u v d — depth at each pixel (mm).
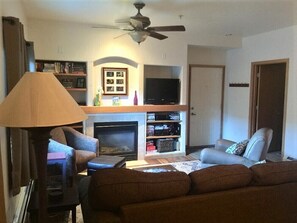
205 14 3971
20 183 2312
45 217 1702
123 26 4273
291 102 4883
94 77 4992
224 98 6523
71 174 3529
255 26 4797
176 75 5648
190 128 6324
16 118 1438
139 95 5195
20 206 2713
